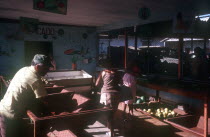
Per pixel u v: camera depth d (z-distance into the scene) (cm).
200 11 611
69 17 880
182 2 588
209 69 691
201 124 525
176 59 1181
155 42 1753
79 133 384
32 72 297
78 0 580
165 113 586
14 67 1013
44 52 1112
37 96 297
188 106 605
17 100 291
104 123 542
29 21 900
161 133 488
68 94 447
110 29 1076
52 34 1092
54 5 582
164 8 680
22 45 1023
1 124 296
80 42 1181
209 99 407
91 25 1159
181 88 491
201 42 1479
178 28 679
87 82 799
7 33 982
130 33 1087
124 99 526
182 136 471
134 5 636
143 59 1016
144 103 662
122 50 1295
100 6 653
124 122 524
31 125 309
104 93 458
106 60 489
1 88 709
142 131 498
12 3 633
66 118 292
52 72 841
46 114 380
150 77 714
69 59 1158
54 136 326
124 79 531
